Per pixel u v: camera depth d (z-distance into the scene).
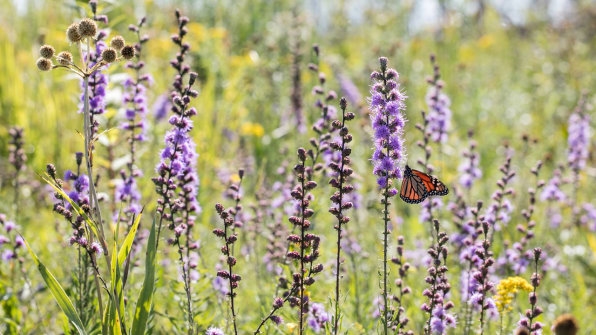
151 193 2.99
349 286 2.72
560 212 3.38
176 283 2.58
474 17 6.28
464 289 2.64
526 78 5.70
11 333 2.58
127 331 2.34
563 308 2.80
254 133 3.86
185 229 2.48
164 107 3.24
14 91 4.04
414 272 2.82
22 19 5.01
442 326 2.47
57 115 3.73
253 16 5.33
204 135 3.62
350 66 5.02
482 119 4.79
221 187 3.33
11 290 2.66
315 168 2.64
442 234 2.46
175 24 4.96
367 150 3.26
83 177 2.48
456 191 2.93
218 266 2.68
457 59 5.71
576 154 3.14
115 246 2.33
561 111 4.87
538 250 2.38
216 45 4.57
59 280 2.71
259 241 2.92
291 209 2.78
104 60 2.33
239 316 2.67
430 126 3.04
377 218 3.05
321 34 5.87
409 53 5.51
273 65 4.40
